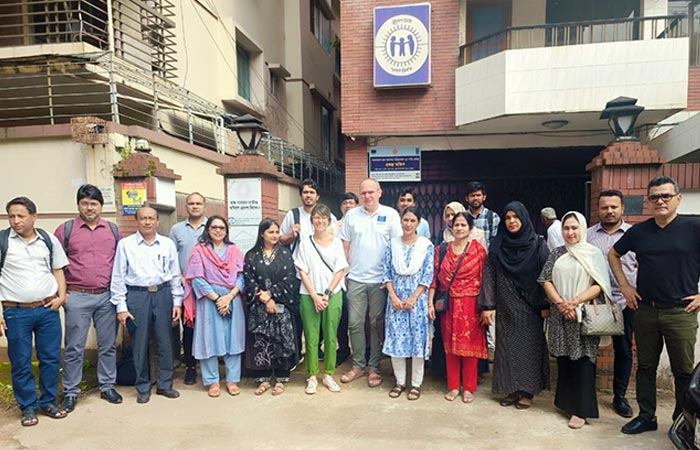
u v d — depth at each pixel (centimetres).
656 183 323
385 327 427
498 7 859
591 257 354
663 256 324
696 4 706
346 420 371
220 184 787
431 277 409
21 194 550
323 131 1480
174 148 641
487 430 351
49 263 383
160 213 534
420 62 777
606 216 387
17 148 549
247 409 396
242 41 1013
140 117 767
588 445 328
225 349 424
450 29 790
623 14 811
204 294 416
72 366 402
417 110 810
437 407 395
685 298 321
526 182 925
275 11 1191
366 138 866
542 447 326
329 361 438
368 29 816
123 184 514
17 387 371
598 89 686
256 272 427
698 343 418
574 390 357
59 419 380
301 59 1251
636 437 339
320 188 1185
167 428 361
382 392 431
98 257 409
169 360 429
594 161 442
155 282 420
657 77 668
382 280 443
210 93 908
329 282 428
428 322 412
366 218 455
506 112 712
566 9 834
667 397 409
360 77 825
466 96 767
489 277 393
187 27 832
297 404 405
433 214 934
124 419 379
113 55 616
